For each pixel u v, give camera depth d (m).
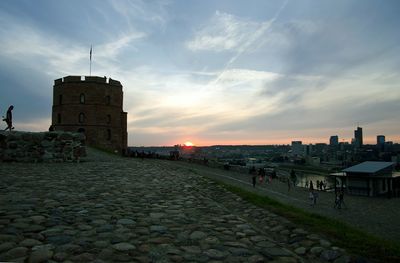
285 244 6.13
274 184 39.72
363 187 40.75
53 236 5.48
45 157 20.38
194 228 6.65
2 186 10.34
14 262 4.30
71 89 60.69
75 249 4.94
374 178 40.06
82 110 60.78
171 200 9.59
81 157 22.39
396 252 5.61
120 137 66.31
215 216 7.86
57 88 62.84
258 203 9.64
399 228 19.05
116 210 7.78
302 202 29.09
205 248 5.47
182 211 8.19
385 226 19.67
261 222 7.73
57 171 15.62
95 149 45.50
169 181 14.27
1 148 19.11
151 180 14.27
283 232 6.76
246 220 7.94
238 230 6.70
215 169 47.66
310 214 8.56
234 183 35.31
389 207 29.05
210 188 12.77
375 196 39.28
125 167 20.47
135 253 4.99
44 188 10.30
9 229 5.65
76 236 5.58
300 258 5.35
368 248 5.71
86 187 11.03
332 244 5.87
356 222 20.95
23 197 8.62
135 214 7.52
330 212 25.14
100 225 6.38
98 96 61.78
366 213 25.11
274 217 7.89
